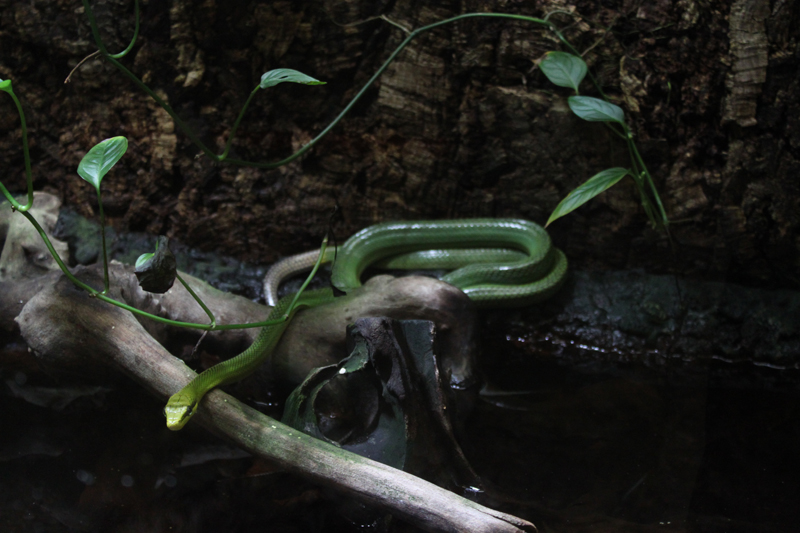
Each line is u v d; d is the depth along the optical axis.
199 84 4.95
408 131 5.09
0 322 4.18
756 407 3.93
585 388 4.18
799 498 2.84
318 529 2.53
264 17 4.75
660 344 4.87
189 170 5.18
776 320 4.81
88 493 2.73
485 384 4.18
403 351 3.13
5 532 2.41
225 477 2.90
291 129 5.13
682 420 3.71
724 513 2.71
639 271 5.14
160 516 2.59
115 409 3.51
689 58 4.66
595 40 4.71
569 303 5.06
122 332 3.42
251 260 5.41
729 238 4.92
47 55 5.06
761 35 4.57
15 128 5.28
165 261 2.60
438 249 5.23
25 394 3.63
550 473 3.04
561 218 5.18
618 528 2.56
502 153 5.09
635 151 4.45
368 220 5.36
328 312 3.99
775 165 4.74
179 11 4.71
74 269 3.82
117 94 5.04
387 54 4.89
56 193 5.42
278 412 3.75
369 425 3.10
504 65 4.84
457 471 2.99
